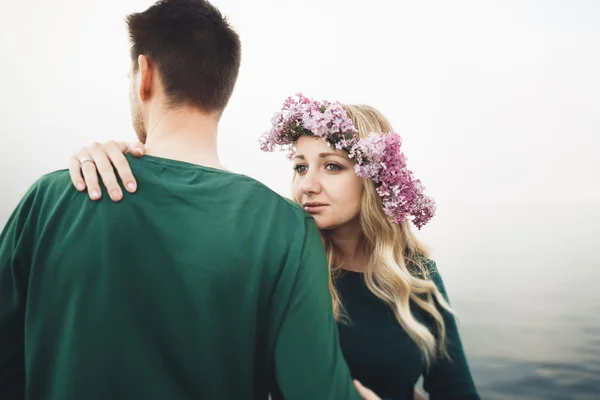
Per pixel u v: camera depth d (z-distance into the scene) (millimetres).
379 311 1300
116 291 643
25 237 696
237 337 674
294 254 725
